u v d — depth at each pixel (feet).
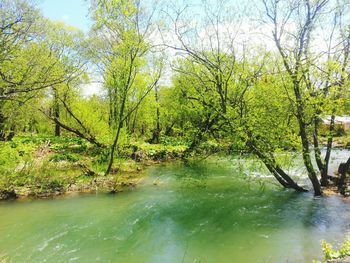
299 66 39.40
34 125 126.41
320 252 27.04
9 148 56.34
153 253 28.25
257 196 45.96
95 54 81.56
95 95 100.63
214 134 51.83
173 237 31.76
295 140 42.32
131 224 35.53
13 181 50.11
